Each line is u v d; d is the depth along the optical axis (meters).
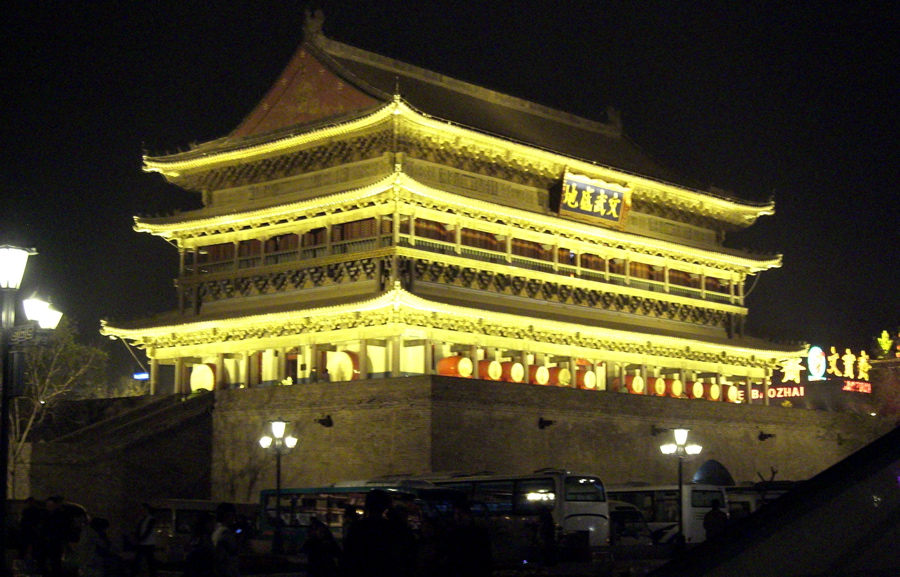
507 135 92.00
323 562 30.66
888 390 132.88
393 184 78.44
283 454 74.62
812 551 13.51
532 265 91.19
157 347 93.62
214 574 30.70
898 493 13.98
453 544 25.84
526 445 75.38
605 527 55.38
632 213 102.19
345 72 86.31
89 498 68.88
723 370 108.25
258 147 87.12
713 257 107.00
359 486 53.97
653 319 102.69
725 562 13.26
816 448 102.69
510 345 87.94
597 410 81.50
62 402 87.12
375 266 82.19
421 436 68.38
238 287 90.44
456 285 86.06
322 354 86.00
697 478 90.06
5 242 30.73
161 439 73.62
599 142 109.31
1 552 28.06
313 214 85.50
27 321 32.56
